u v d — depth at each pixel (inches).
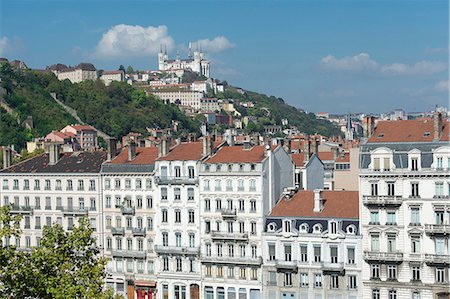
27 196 6845.5
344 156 7544.3
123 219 6466.5
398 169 5374.0
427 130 5472.4
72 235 3700.8
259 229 5880.9
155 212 6323.8
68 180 6678.2
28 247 6481.3
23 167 6948.8
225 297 6043.3
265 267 5856.3
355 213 5644.7
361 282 5526.6
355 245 5541.3
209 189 6092.5
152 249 6358.3
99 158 6776.6
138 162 6451.8
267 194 5944.9
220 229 6063.0
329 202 5831.7
